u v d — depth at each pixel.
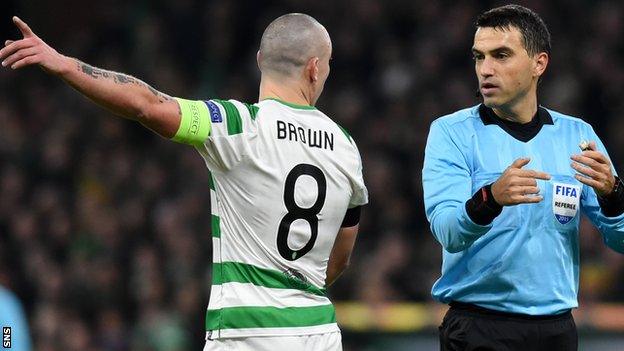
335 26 55.38
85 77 15.72
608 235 18.08
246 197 16.92
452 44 53.62
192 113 16.48
